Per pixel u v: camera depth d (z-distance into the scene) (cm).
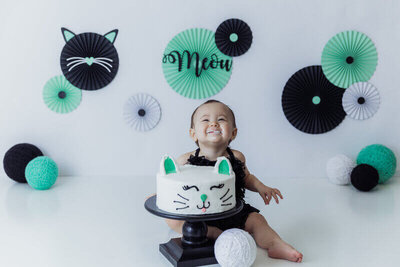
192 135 204
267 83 286
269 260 168
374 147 278
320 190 265
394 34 284
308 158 292
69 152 289
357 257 172
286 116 285
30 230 199
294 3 280
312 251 178
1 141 286
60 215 219
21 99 283
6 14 275
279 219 215
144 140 289
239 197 189
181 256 162
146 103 285
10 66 280
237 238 153
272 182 282
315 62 285
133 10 278
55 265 165
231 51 281
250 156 291
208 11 279
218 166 164
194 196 153
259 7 280
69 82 281
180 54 281
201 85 284
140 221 213
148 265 166
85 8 277
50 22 277
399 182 286
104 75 281
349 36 283
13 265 164
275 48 283
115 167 291
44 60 280
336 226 206
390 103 289
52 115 285
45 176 258
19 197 248
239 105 287
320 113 285
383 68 287
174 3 279
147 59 282
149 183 276
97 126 287
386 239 191
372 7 282
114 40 280
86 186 270
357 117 288
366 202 243
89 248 181
